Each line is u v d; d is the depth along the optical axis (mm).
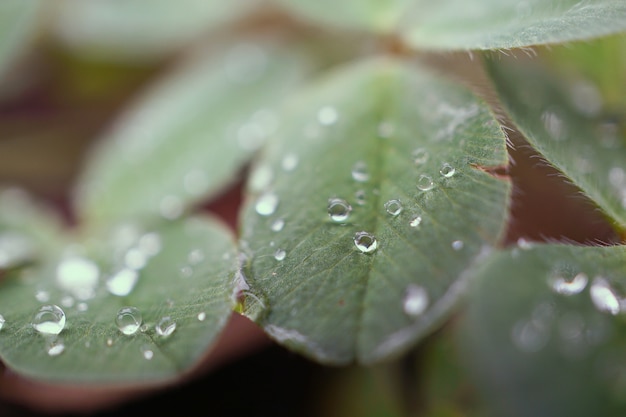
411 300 105
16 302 110
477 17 116
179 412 126
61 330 105
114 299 108
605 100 124
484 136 107
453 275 105
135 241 120
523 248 108
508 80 118
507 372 119
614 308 106
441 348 124
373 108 117
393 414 124
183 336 103
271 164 115
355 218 107
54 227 132
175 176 129
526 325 120
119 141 134
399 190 108
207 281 106
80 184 135
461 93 114
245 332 129
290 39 146
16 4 136
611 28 104
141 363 103
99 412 126
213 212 138
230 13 151
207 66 141
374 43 132
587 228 127
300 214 108
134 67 156
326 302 104
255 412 126
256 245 106
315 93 121
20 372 102
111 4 152
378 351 104
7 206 132
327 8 128
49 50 156
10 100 155
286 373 129
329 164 112
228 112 135
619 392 116
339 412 126
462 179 106
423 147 111
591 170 114
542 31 106
